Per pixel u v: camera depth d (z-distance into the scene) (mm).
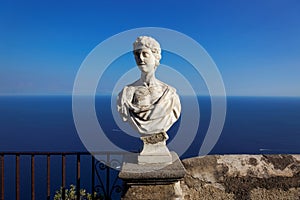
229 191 3182
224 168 3193
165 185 2537
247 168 3207
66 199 3352
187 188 3158
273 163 3238
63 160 3225
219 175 3186
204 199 3168
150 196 2508
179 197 2572
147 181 2502
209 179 3174
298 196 3178
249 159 3268
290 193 3184
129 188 2520
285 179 3186
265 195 3174
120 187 3229
